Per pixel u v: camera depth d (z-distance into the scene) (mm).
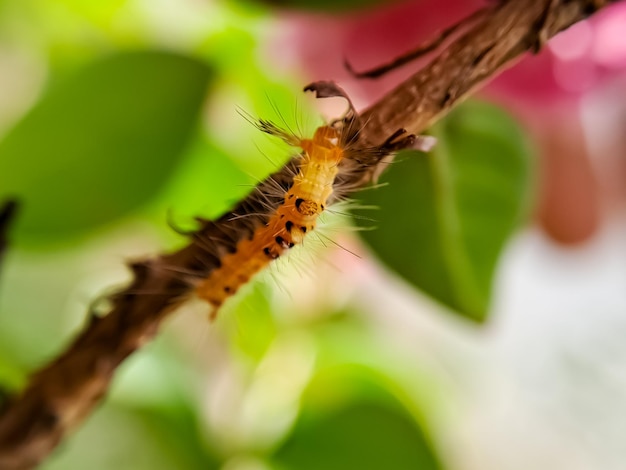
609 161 208
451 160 132
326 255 160
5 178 146
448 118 134
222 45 152
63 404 116
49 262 175
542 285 311
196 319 180
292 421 170
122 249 186
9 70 199
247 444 177
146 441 163
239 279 109
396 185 128
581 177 173
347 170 106
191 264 110
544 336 302
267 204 106
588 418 292
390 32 144
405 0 132
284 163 106
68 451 155
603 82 155
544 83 151
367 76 110
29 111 148
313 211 103
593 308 309
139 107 148
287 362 182
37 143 147
